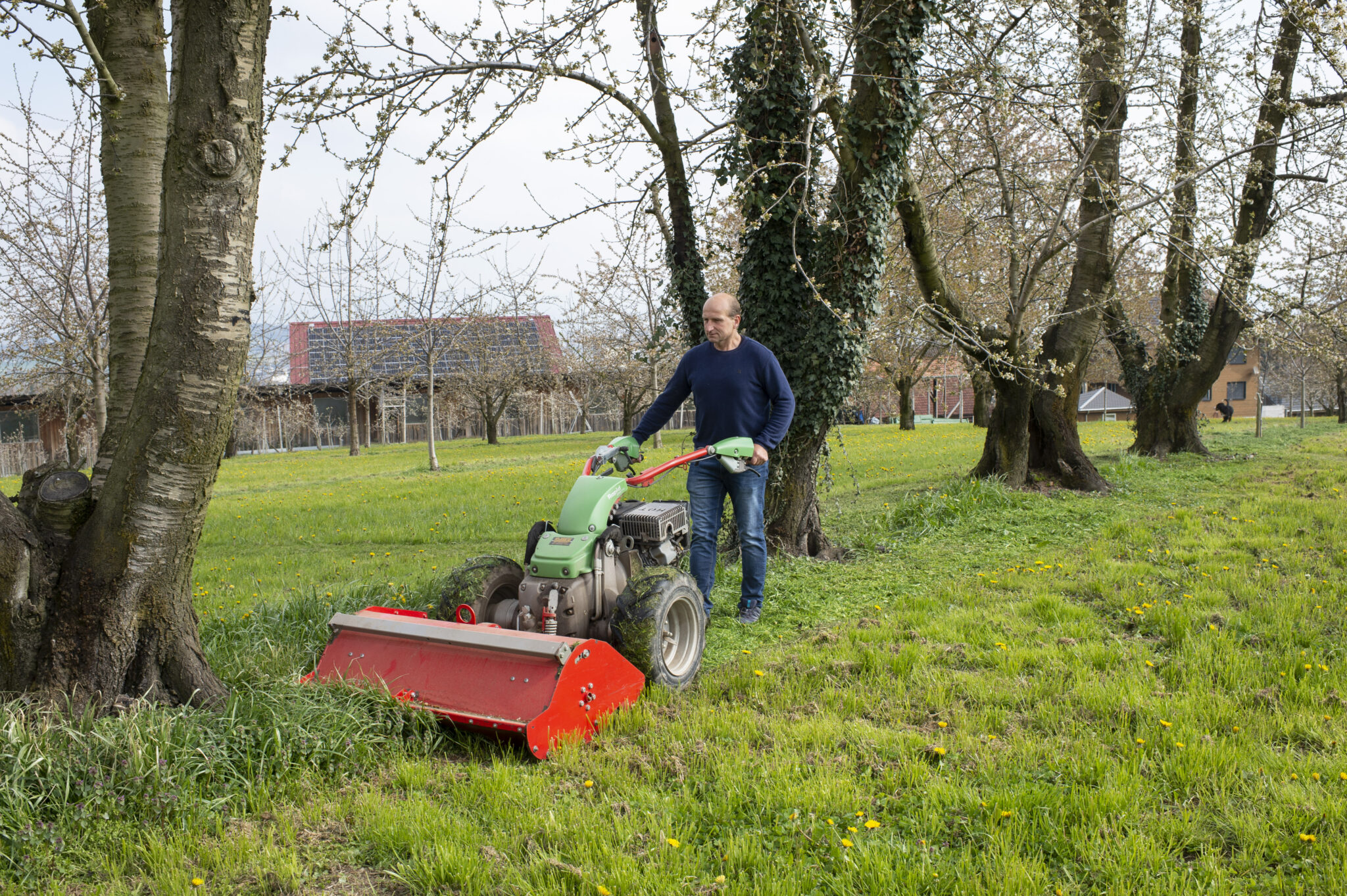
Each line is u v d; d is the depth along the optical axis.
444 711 3.84
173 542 3.90
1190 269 16.16
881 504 11.66
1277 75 10.50
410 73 6.82
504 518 11.93
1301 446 19.86
